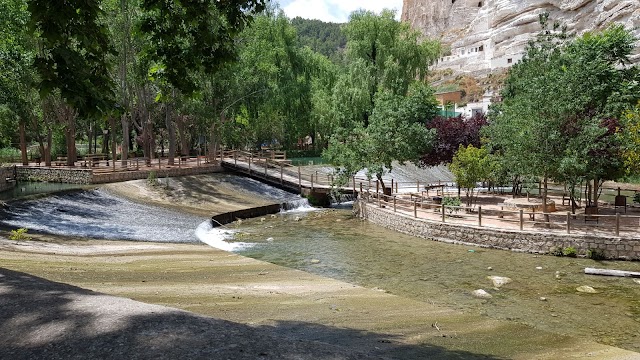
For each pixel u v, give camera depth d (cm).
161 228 1988
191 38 908
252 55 3797
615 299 1177
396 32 4325
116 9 3038
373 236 2053
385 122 2533
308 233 2134
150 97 3975
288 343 431
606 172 1908
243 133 5484
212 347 401
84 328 442
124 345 402
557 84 1906
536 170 1852
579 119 1833
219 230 2205
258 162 3697
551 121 1814
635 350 871
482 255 1664
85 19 756
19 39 2877
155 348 394
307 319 900
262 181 3338
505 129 2102
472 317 1012
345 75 4203
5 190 2766
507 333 914
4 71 2550
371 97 4112
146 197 2527
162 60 909
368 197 2592
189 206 2506
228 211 2492
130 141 6347
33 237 1519
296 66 4997
